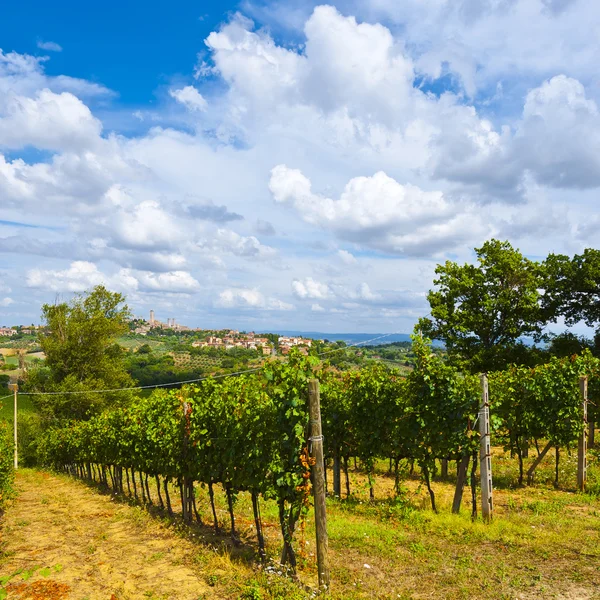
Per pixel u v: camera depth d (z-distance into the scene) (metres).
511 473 14.07
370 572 6.68
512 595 5.67
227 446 8.64
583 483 11.73
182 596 6.11
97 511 13.19
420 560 7.00
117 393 45.00
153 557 7.85
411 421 10.78
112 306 48.41
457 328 33.00
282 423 7.14
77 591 6.48
